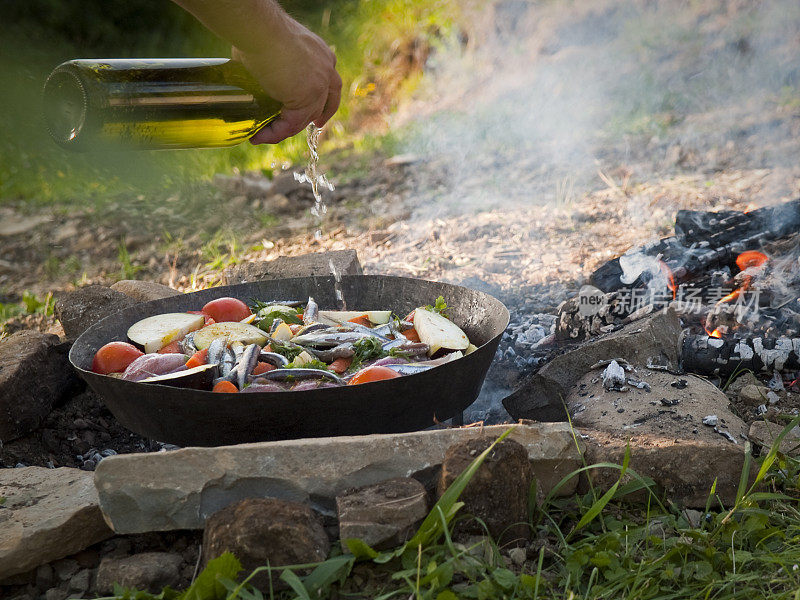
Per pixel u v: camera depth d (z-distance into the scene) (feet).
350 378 7.42
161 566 6.20
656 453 6.73
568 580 5.81
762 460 7.08
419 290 9.53
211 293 9.56
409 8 33.06
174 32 35.14
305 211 19.04
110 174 24.85
